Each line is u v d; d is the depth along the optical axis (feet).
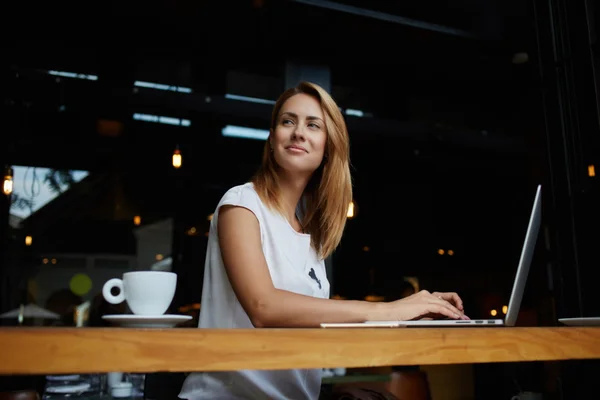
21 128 17.34
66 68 15.85
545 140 7.50
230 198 3.50
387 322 2.92
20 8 13.17
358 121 19.33
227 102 17.93
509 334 2.45
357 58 15.11
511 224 26.14
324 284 4.26
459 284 27.50
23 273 20.66
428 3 13.07
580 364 5.79
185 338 1.95
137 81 16.75
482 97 18.25
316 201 4.34
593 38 6.91
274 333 2.07
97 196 21.67
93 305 21.22
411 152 22.18
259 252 3.35
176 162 17.51
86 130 18.34
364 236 26.50
